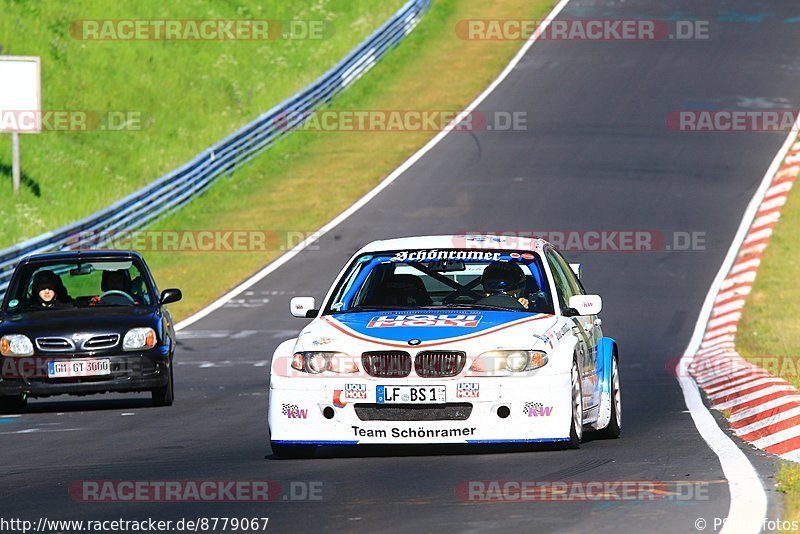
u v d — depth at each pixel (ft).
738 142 383.24
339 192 348.79
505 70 463.42
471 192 337.93
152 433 130.93
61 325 156.15
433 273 117.39
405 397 102.27
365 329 106.32
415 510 82.07
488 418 102.27
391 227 311.06
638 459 101.04
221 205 343.46
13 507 88.28
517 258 117.19
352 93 446.19
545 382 102.78
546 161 365.61
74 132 402.93
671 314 230.68
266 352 205.98
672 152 372.99
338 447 112.16
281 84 479.00
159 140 416.87
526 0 545.03
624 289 252.01
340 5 556.92
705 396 150.00
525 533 74.43
